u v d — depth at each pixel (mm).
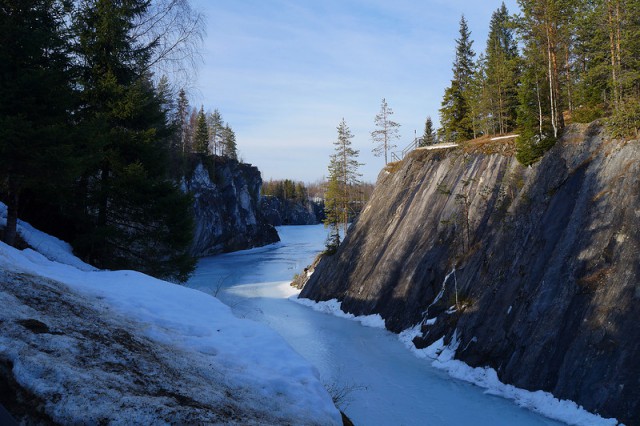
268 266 62094
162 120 19766
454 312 22500
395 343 23875
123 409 3723
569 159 22531
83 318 5879
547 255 19531
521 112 30797
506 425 14336
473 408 15586
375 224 37031
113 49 17703
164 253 19234
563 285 17719
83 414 3555
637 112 19500
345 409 15062
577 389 14797
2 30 13141
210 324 8070
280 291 41906
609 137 21109
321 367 19719
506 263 21688
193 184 77375
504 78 42062
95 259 17734
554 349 16406
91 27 17469
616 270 16250
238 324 8305
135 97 17594
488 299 21047
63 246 16562
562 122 25484
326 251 42000
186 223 18625
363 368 19719
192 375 5293
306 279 41969
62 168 13219
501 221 24172
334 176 60562
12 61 13391
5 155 12312
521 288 19609
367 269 33188
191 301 9188
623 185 18344
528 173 25203
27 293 5926
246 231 97250
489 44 55656
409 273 28203
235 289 42469
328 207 61219
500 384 17297
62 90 14430
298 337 25031
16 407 3613
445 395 16734
